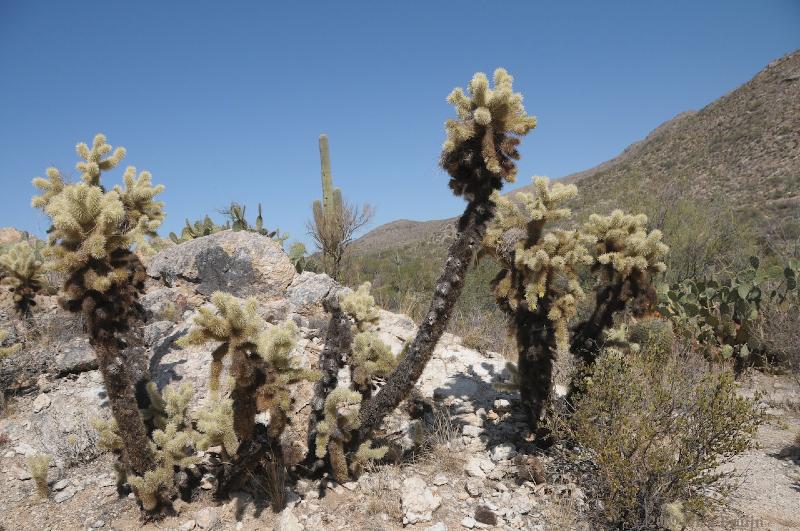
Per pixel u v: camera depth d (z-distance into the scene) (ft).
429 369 18.75
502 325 25.38
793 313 22.33
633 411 11.73
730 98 176.45
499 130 11.60
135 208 16.31
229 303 10.14
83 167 15.23
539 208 12.80
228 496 11.87
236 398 10.85
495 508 11.47
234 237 22.76
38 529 11.38
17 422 15.51
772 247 37.76
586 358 14.24
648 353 13.62
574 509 11.46
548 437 13.42
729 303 23.16
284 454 12.38
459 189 11.82
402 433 14.49
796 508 11.57
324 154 34.27
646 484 11.12
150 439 11.81
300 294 21.90
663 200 40.42
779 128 132.16
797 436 14.66
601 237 14.48
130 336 13.23
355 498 11.81
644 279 13.84
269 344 10.72
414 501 11.37
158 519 11.20
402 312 27.66
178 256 23.11
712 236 38.22
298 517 11.15
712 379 11.67
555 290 12.98
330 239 32.48
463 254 11.52
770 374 21.62
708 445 11.02
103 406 16.05
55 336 21.22
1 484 13.16
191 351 16.83
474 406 16.37
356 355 12.92
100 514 11.66
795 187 94.58
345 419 11.91
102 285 10.05
